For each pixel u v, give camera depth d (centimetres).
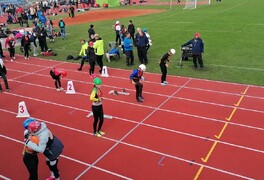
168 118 1123
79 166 873
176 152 914
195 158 882
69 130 1077
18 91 1477
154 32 2598
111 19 3509
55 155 745
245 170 823
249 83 1408
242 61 1716
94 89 949
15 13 4253
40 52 2214
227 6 3941
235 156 884
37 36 2100
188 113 1155
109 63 1842
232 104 1212
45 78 1648
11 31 3041
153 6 4603
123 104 1258
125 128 1066
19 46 2461
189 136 998
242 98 1260
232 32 2422
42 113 1222
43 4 4878
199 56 1596
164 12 3816
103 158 904
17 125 1138
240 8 3662
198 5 4284
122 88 1435
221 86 1394
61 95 1399
